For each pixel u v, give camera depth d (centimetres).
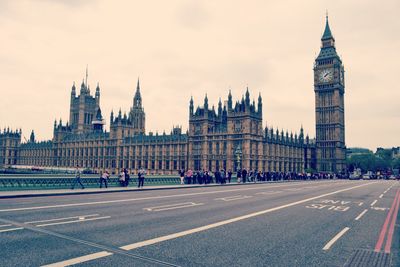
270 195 3319
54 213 1770
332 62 15962
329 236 1334
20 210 1872
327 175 12850
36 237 1202
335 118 15562
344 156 16062
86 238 1203
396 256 1053
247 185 5553
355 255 1058
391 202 2794
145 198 2752
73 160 18500
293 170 14350
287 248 1127
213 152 11750
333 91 15775
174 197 2891
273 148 12744
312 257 1025
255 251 1079
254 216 1814
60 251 1027
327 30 16512
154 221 1584
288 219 1738
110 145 16238
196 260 966
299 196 3247
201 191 3781
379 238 1318
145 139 14500
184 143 12712
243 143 10919
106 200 2523
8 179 3166
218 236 1284
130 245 1118
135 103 19000
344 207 2362
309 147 16050
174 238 1234
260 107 11681
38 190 3325
